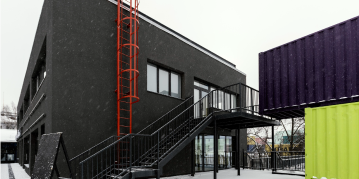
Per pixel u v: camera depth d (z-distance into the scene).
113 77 9.48
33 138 12.29
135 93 9.35
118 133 8.98
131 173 6.80
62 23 8.20
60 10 8.19
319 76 7.93
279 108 9.30
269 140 36.47
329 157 5.42
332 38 7.68
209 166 14.35
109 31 9.58
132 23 10.40
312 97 8.12
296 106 8.70
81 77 8.48
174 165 11.69
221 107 15.61
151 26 11.20
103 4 9.51
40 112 9.61
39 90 10.24
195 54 13.77
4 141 22.69
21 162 18.83
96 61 8.99
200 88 14.37
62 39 8.13
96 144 8.58
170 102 11.82
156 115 10.95
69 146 7.86
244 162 15.84
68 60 8.20
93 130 8.56
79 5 8.73
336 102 7.41
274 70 9.62
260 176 11.67
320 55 7.99
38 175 5.49
